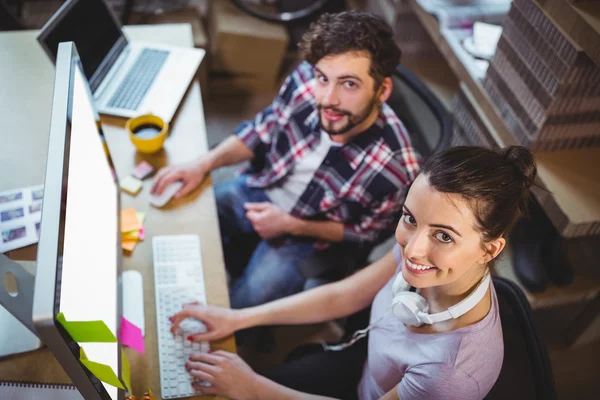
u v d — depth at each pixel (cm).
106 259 109
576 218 141
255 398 116
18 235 127
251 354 192
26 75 170
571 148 158
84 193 98
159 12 272
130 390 108
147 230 140
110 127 161
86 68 162
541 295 171
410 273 91
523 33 151
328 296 132
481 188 80
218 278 133
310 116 160
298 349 153
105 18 173
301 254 166
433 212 83
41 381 108
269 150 177
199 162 156
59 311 73
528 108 155
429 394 96
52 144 87
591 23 129
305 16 288
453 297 98
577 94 143
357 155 152
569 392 190
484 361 95
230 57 274
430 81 229
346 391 137
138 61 180
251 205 165
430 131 180
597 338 199
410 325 105
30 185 139
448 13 192
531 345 101
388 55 131
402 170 149
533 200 162
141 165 152
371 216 158
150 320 124
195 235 140
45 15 277
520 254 174
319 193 162
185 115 170
